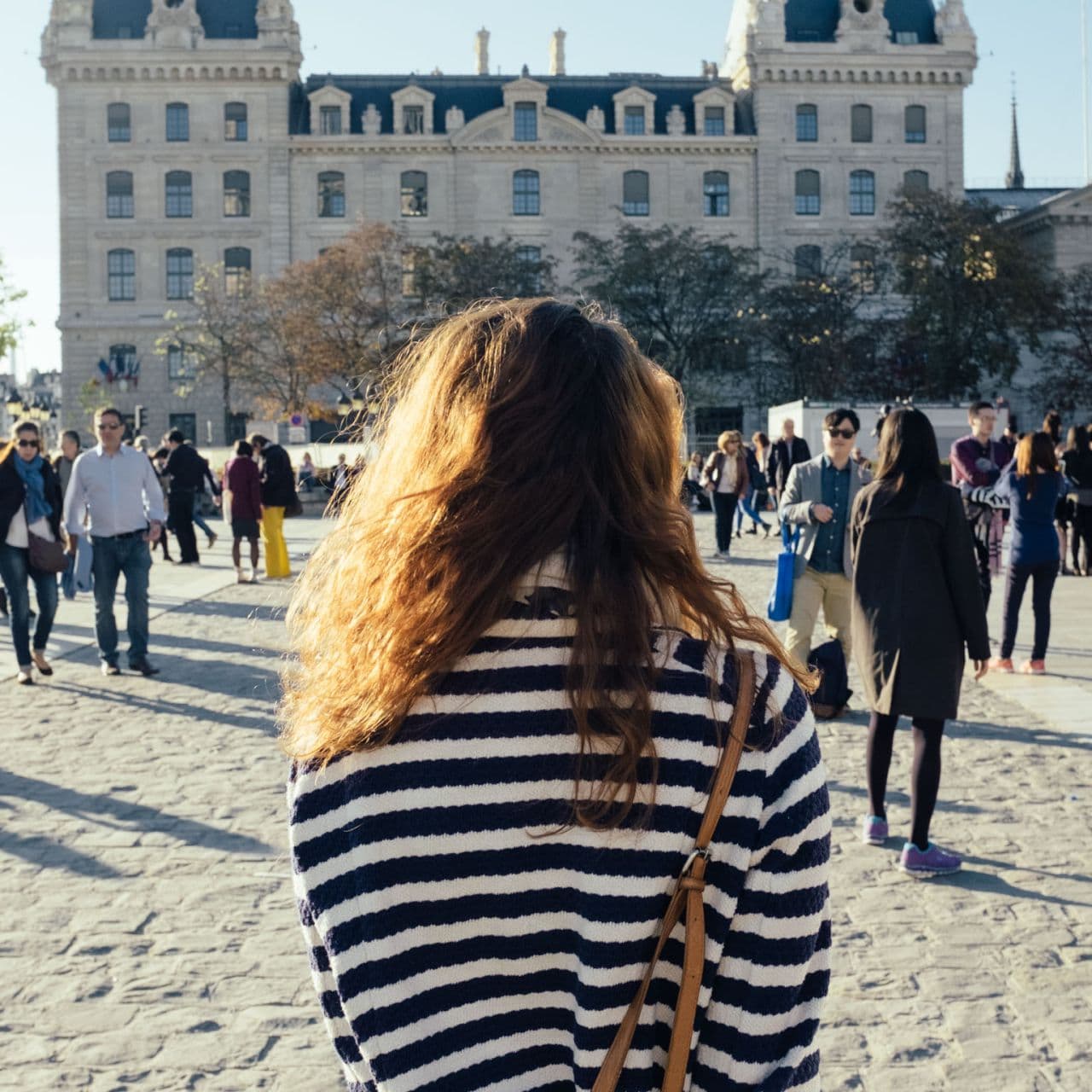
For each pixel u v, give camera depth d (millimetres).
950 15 71500
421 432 1381
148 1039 4031
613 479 1324
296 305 57812
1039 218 70062
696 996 1224
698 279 59812
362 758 1249
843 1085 3711
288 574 19531
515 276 59625
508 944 1251
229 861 5766
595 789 1209
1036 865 5566
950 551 5465
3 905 5207
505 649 1253
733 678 1273
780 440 21188
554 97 72750
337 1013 1297
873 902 5164
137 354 68875
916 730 5477
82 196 68688
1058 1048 3926
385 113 71375
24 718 9016
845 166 71125
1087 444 17312
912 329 56906
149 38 68312
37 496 10344
